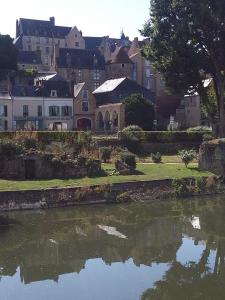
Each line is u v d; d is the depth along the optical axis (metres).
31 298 18.81
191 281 20.81
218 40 54.28
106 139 53.31
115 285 20.25
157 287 19.98
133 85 87.69
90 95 84.44
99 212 34.91
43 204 34.91
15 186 35.69
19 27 135.62
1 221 31.64
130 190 38.56
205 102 61.34
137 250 25.78
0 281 20.95
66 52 110.00
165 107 95.00
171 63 55.75
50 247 26.23
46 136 45.09
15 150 39.53
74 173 40.19
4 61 91.19
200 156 46.12
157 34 55.56
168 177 41.41
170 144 57.50
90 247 26.41
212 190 42.22
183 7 53.62
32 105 79.25
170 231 29.98
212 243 27.27
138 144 55.41
